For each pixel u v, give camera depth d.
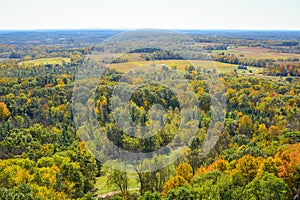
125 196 27.61
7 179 29.20
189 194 22.30
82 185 32.28
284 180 24.98
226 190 22.73
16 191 25.72
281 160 27.05
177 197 22.27
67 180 31.62
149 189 27.33
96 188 32.50
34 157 39.09
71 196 30.78
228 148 37.34
